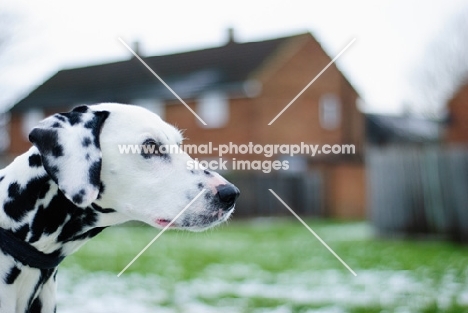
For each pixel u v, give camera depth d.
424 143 32.81
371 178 14.22
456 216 12.89
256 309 6.26
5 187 2.84
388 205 13.91
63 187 2.65
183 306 6.39
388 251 11.59
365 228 18.92
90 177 2.70
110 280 8.18
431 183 13.21
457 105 29.31
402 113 32.78
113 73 32.50
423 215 13.36
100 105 2.95
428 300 6.61
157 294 7.13
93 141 2.77
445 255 10.84
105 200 2.90
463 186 12.80
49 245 2.86
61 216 2.85
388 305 6.42
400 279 8.33
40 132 2.71
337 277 8.65
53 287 3.01
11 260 2.79
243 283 8.10
